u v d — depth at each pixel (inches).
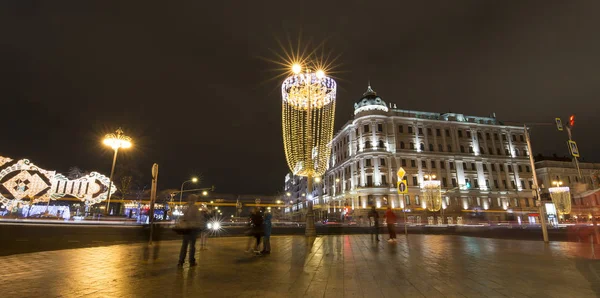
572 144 765.9
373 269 310.2
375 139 2433.6
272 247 539.5
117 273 283.6
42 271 291.1
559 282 250.1
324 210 2691.9
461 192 2491.4
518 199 2635.3
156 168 576.7
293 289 226.5
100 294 210.8
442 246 554.9
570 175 2704.2
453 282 250.2
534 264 340.8
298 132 828.6
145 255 412.2
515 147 2785.4
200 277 267.4
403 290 224.2
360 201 2368.4
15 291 216.8
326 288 229.9
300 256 413.4
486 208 2529.5
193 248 327.6
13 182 833.5
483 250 484.7
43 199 870.4
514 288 230.2
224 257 402.3
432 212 2309.3
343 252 459.5
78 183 927.7
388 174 2361.0
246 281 252.7
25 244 433.1
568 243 615.2
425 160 2496.3
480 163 2625.5
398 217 2230.6
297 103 836.0
